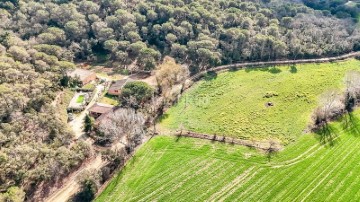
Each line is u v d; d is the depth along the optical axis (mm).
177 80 109062
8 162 69062
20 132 78500
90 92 105750
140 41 122750
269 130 90875
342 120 93062
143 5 134750
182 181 75688
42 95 90500
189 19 131125
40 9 132125
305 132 89688
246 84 110750
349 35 133625
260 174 77062
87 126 86938
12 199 63281
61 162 73438
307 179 75562
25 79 95125
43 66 101812
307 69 118188
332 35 130625
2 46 105250
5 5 131375
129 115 87125
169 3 137125
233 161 80875
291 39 126688
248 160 81125
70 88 105375
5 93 84688
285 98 103438
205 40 118875
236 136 89062
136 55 124250
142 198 71625
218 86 110000
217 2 141500
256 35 123875
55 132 80750
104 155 79250
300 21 136750
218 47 122562
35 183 71562
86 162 79250
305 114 96312
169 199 71438
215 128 92188
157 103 100250
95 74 114750
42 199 70125
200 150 84438
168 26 125688
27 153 71938
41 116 83312
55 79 101500
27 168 71188
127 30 125562
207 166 79562
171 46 121000
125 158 81375
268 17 140875
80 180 71188
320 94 104188
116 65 122688
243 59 122000
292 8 146375
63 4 134125
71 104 99312
